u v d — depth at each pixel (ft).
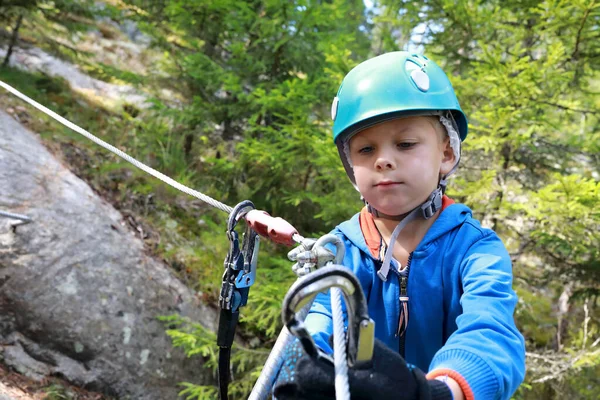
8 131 18.10
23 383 12.80
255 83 19.77
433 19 16.72
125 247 16.28
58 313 13.97
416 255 4.70
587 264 15.55
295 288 2.32
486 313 3.72
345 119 4.73
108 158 20.31
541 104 15.25
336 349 2.60
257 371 13.48
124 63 34.32
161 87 21.97
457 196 15.26
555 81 15.02
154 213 18.67
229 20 19.38
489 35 16.99
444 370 3.11
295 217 18.57
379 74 4.61
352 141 4.77
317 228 18.70
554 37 15.74
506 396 3.33
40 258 14.49
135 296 15.28
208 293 16.89
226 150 23.43
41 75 25.36
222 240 18.53
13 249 14.33
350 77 4.83
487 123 13.73
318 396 2.67
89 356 13.98
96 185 18.53
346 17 21.83
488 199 14.76
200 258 17.65
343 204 14.32
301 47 19.06
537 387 16.35
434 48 18.13
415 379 2.70
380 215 5.02
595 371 16.74
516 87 13.44
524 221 15.24
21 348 13.44
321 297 4.77
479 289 4.02
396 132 4.56
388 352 2.71
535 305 19.98
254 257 4.52
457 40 16.78
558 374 14.23
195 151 23.49
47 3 25.57
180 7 19.99
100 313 14.48
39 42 27.68
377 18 18.06
